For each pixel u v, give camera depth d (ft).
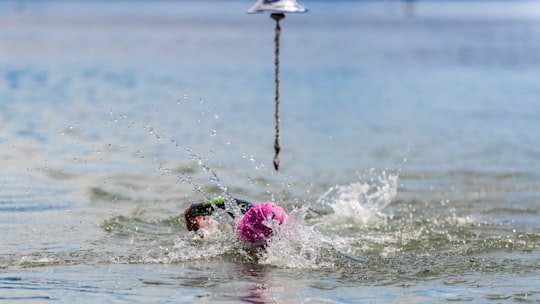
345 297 74.95
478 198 128.98
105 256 90.02
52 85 293.23
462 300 74.38
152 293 75.41
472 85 344.49
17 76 321.73
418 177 148.77
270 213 93.15
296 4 92.17
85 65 390.21
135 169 147.33
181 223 108.78
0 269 83.46
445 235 103.09
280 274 83.25
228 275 82.53
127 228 104.99
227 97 281.54
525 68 427.74
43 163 149.69
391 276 83.05
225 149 174.70
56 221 108.17
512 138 198.18
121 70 372.38
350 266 86.99
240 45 608.60
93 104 241.96
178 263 87.51
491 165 161.48
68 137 178.81
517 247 96.68
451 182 143.43
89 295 74.59
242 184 138.62
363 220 111.96
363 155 173.58
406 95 306.14
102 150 165.27
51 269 83.97
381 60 485.56
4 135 177.47
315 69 417.28
